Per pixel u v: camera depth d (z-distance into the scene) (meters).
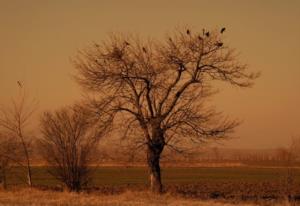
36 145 75.19
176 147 66.50
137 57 66.81
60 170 73.81
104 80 67.19
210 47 65.44
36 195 58.03
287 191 66.81
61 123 74.12
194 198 61.72
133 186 90.75
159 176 66.88
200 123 65.50
